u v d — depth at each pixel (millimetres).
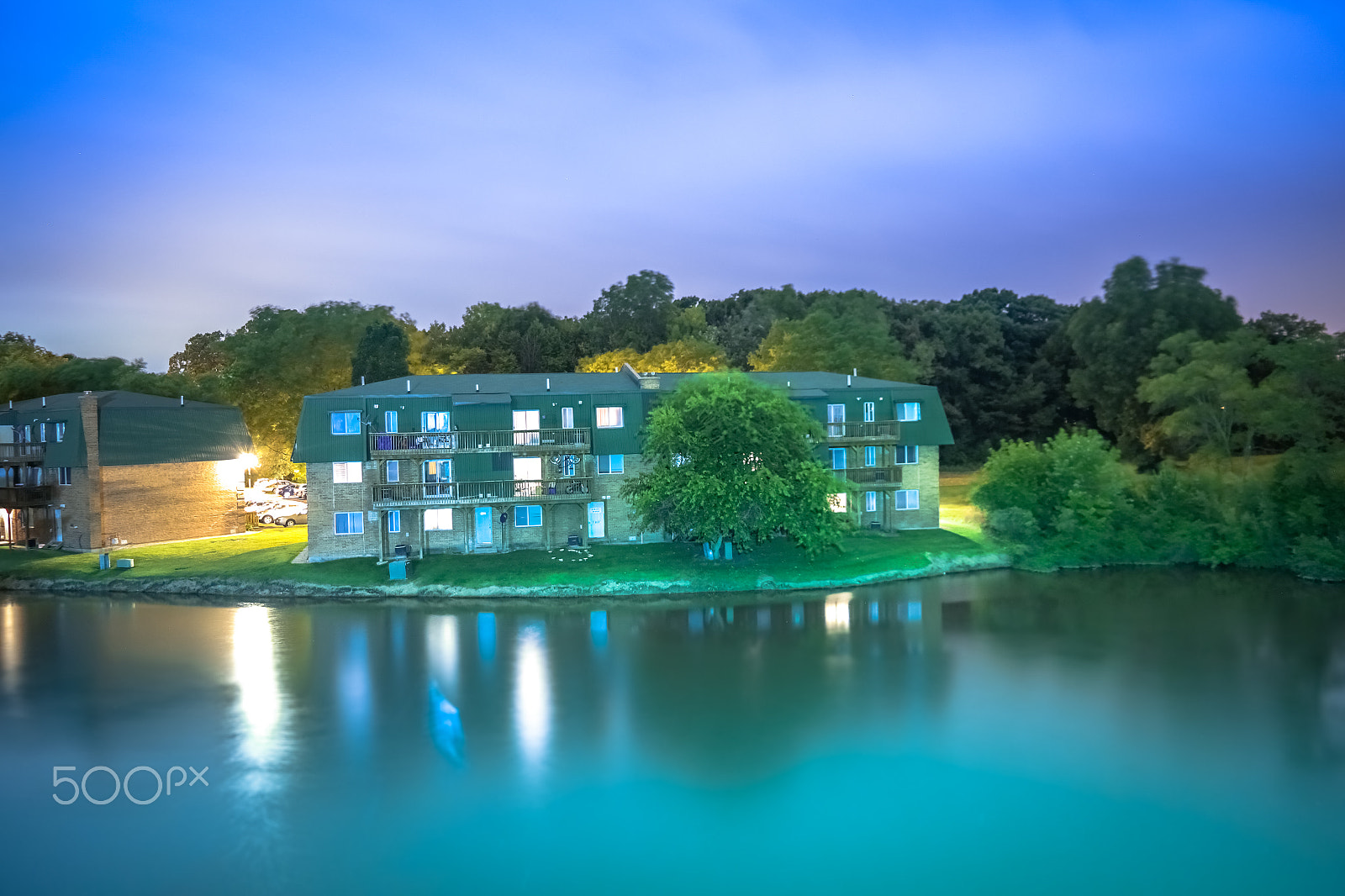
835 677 37625
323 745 31203
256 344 93500
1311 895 22641
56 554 63938
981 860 24109
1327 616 47125
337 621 47406
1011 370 116938
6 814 26734
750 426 51781
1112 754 30172
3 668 39875
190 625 47250
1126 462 98438
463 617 47844
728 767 29281
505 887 23031
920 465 66438
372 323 99750
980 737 31453
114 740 31844
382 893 22859
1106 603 50188
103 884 23312
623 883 23141
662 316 123938
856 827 25641
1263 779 28453
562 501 57625
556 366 118938
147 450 66938
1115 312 99188
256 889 23047
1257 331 88000
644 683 37062
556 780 28422
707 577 53344
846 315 105125
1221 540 61812
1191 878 23375
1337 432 65500
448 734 32000
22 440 70750
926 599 51031
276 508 76875
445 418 58469
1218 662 39438
